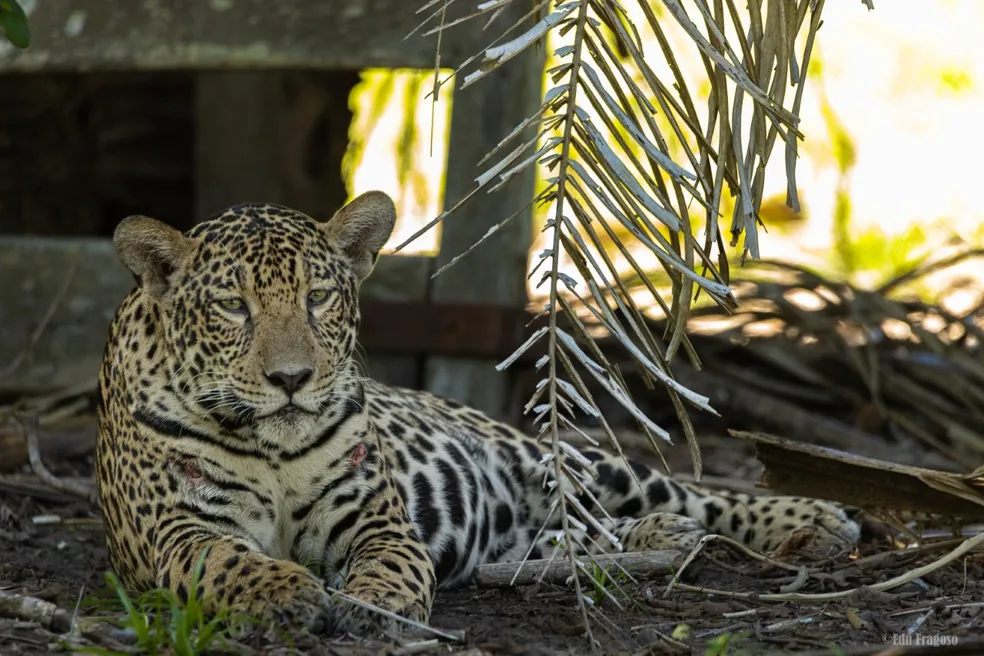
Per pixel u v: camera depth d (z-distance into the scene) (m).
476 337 14.26
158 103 17.98
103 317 14.87
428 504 9.28
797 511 10.24
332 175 17.94
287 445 8.01
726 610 7.90
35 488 11.27
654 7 21.33
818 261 24.20
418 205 23.67
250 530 8.08
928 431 15.09
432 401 10.48
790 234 26.25
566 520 7.32
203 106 17.16
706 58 7.32
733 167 7.57
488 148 14.01
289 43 14.29
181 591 7.47
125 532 8.39
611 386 7.20
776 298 15.62
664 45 7.30
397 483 9.13
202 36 14.48
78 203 17.91
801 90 7.34
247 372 7.76
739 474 13.40
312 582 7.10
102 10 14.88
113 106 17.89
